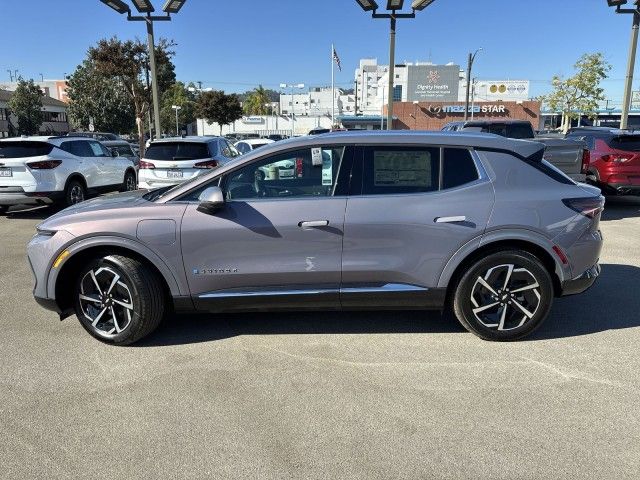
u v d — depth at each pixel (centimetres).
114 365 375
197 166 1016
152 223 386
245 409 317
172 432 294
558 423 299
